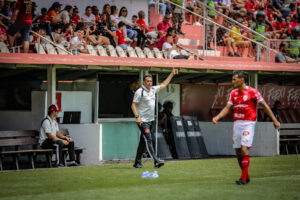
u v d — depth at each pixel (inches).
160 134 2395.4
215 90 2822.3
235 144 1400.1
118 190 1266.0
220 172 1684.3
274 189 1286.9
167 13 2864.2
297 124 2751.0
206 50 2770.7
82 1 2728.8
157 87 1761.8
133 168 1795.0
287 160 2112.5
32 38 2404.0
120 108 2237.9
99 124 2052.2
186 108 2797.7
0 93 2447.1
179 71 2261.3
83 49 2390.5
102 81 2204.7
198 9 3102.9
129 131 2260.1
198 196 1171.9
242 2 3440.0
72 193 1224.8
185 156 2409.0
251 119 1376.7
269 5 3636.8
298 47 3016.7
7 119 2122.3
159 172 1672.0
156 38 2829.7
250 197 1163.9
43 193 1242.0
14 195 1210.6
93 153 2050.9
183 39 2886.3
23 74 2427.4
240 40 2999.5
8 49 2158.0
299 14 3769.7
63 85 2381.9
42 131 1903.3
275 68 2423.7
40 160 2079.2
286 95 3009.4
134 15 2854.3
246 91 1379.2
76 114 2204.7
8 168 1925.4
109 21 2659.9
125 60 2079.2
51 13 2524.6
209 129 2647.6
